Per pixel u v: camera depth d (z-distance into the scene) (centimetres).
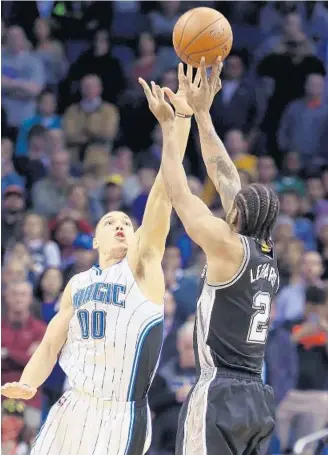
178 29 748
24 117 1908
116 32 2030
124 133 1916
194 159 1872
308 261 1532
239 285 667
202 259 1518
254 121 1931
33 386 755
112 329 727
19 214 1622
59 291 1428
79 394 737
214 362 672
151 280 733
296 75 1952
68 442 728
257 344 678
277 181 1869
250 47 2041
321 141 1930
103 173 1844
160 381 1261
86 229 1611
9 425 1169
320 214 1802
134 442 724
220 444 655
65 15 2030
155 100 690
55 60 1983
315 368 1352
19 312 1340
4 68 1920
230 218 690
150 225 735
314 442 1142
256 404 668
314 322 1377
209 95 725
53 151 1834
